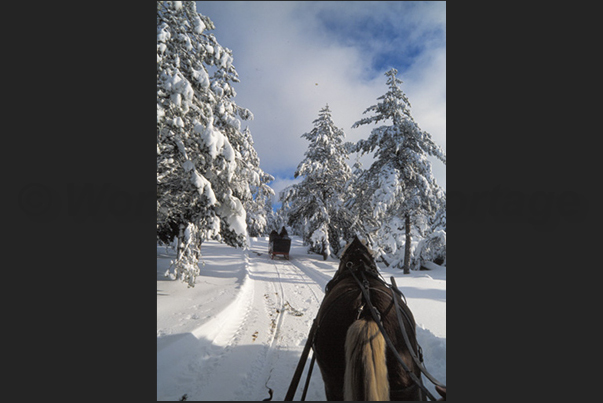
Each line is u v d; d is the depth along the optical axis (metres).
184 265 7.77
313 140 20.92
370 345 1.85
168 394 3.10
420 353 2.44
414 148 13.05
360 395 1.75
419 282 9.80
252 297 7.72
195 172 6.88
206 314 5.55
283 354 4.30
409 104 13.28
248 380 3.51
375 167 13.64
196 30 7.00
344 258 3.38
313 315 6.38
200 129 6.74
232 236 8.53
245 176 8.95
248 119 10.14
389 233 16.95
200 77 6.90
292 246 28.84
